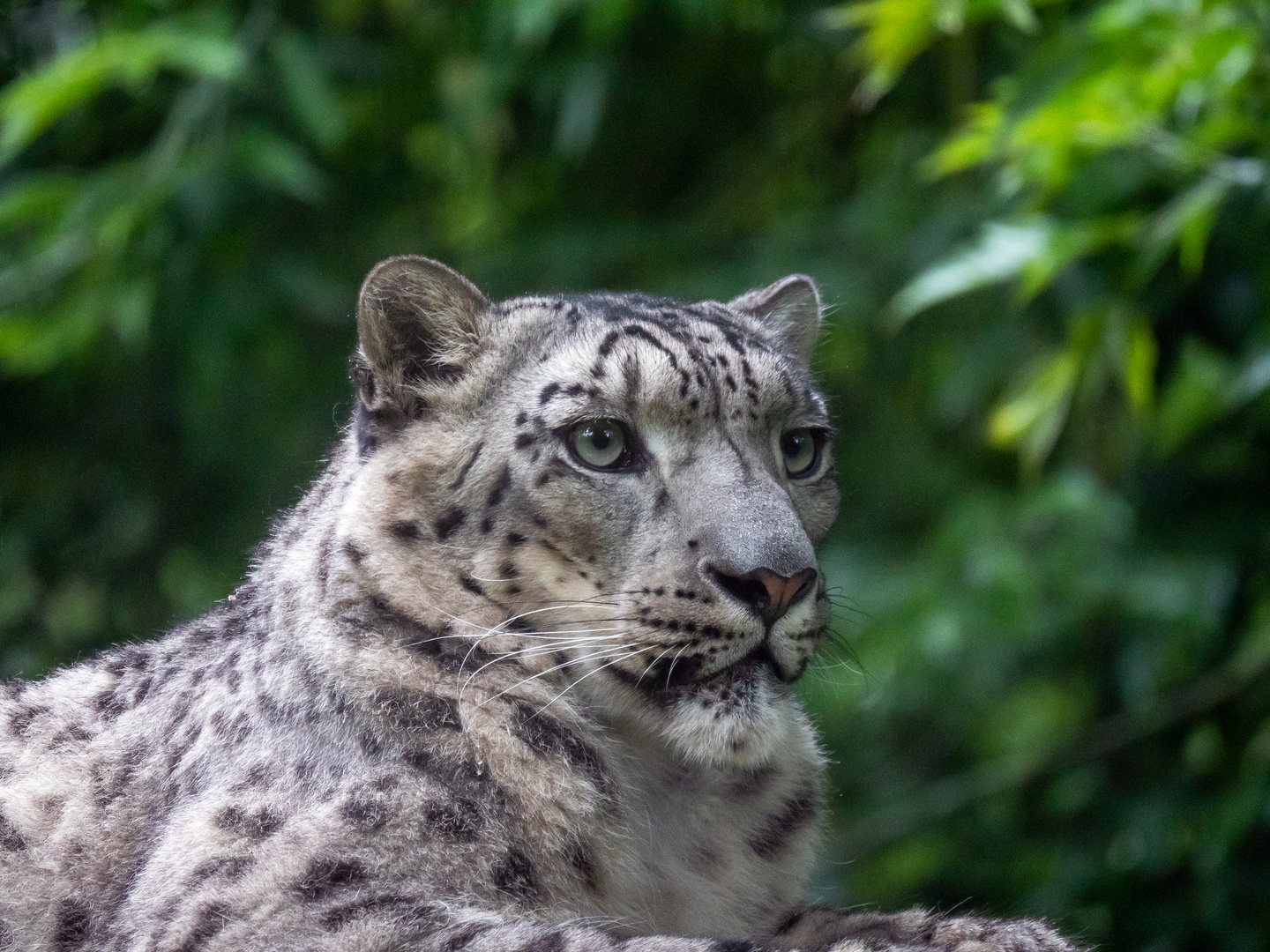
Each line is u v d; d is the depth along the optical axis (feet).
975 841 43.83
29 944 21.12
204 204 38.65
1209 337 33.45
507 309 21.89
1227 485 38.65
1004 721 47.75
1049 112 28.68
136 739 21.76
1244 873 36.35
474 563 20.36
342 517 20.68
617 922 19.57
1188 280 31.76
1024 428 37.35
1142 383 32.35
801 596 20.63
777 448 22.17
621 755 21.13
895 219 42.78
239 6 41.29
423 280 21.30
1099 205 31.71
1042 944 20.26
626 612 20.26
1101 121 28.68
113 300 39.32
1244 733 37.73
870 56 34.53
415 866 18.15
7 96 36.32
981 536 41.22
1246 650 37.86
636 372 20.70
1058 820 41.86
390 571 20.25
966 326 44.21
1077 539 39.75
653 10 43.19
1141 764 39.88
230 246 42.34
